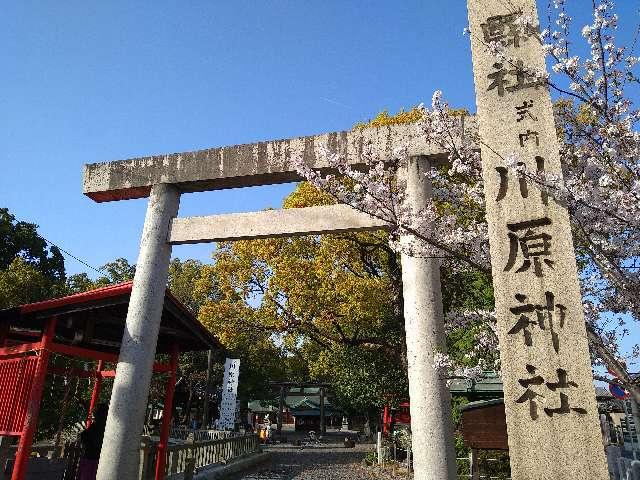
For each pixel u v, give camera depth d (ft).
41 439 52.49
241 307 62.64
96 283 90.89
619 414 61.00
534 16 15.78
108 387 71.00
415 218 17.25
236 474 48.67
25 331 32.24
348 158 23.62
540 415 12.02
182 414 118.62
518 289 13.26
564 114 16.96
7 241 99.55
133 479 22.57
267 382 137.69
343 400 110.83
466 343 37.73
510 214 14.06
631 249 15.35
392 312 60.85
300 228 24.07
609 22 13.92
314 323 62.90
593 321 16.66
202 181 26.76
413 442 18.75
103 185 28.35
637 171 14.44
